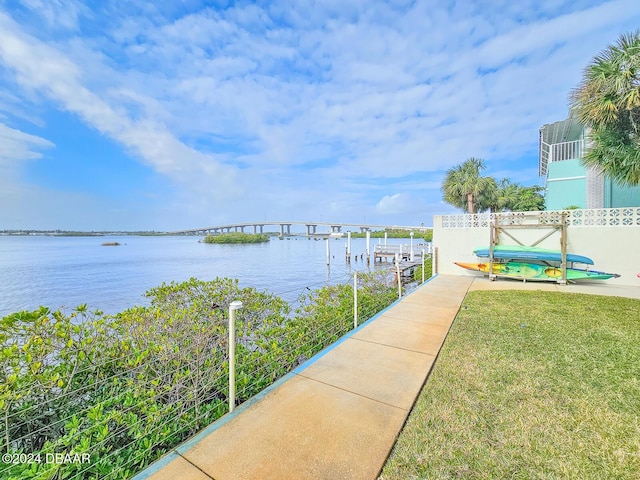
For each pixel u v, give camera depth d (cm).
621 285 811
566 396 250
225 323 380
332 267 2416
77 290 1362
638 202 1075
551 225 864
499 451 187
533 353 340
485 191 2022
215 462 179
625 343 367
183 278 1733
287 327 390
